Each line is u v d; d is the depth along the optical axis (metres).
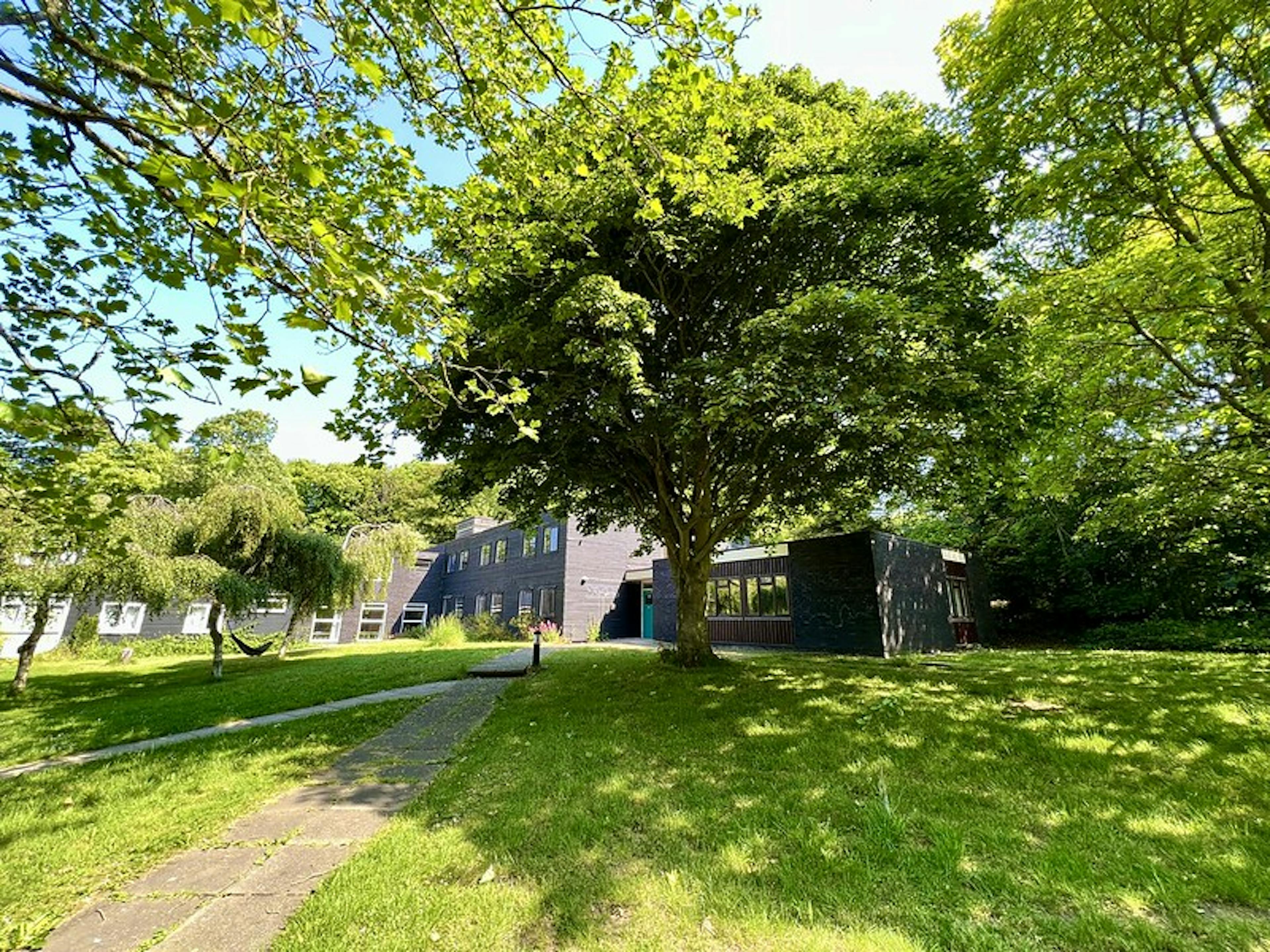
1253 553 14.32
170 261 2.97
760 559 17.66
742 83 5.01
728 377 7.02
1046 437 9.23
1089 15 7.07
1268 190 7.23
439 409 7.21
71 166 2.76
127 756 6.34
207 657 21.12
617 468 10.54
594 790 4.54
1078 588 17.83
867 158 8.21
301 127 3.74
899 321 6.27
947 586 17.30
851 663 11.40
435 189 4.63
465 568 30.75
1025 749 5.14
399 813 4.35
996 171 8.07
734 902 2.88
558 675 11.10
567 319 7.04
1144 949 2.42
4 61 2.15
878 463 9.27
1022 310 7.82
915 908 2.77
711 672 9.73
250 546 13.84
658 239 7.46
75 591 11.64
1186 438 10.02
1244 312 6.75
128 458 6.05
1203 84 6.88
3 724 8.48
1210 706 6.31
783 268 8.27
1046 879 2.96
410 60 4.07
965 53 8.41
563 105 3.94
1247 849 3.20
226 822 4.30
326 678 12.04
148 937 2.83
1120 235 8.42
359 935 2.76
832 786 4.43
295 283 2.55
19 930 2.90
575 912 2.88
